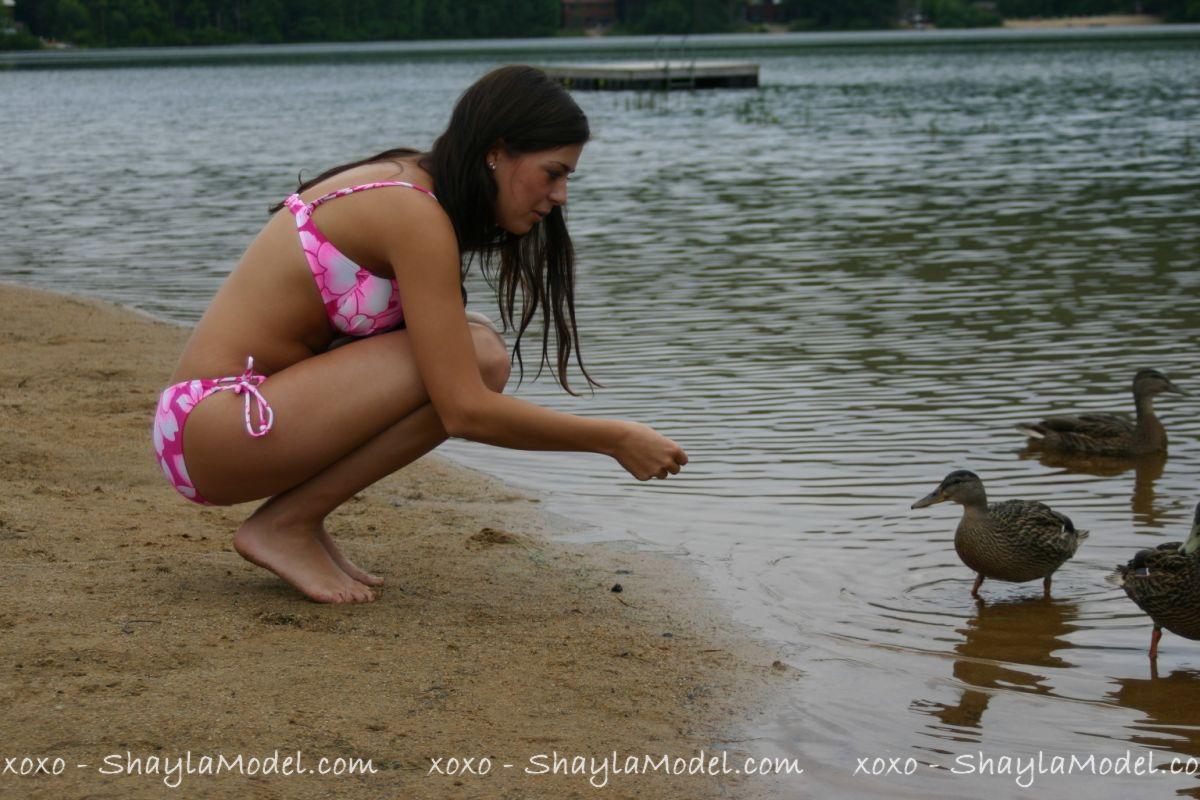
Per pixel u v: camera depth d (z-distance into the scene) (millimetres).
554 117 4441
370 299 4539
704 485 7625
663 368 10445
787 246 16312
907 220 18281
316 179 4641
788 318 12219
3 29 145125
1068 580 6469
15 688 4043
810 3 174500
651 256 15773
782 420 9008
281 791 3613
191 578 5129
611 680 4617
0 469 6879
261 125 41094
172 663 4301
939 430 8805
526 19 165000
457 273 4465
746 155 28359
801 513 7168
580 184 23438
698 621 5414
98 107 52562
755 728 4414
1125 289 13164
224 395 4488
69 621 4582
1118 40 110938
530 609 5258
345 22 159000
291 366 4590
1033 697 4941
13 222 19984
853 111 41625
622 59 94062
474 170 4449
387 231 4398
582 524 6852
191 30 155750
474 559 5887
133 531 5848
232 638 4535
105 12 150500
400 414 4633
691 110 43688
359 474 4766
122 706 3982
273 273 4523
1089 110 39500
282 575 4922
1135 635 5734
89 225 19531
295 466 4590
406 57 109688
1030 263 14727
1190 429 9039
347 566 5238
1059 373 10211
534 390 9781
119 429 7945
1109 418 8602
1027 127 34031
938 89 52875
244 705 4051
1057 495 7762
